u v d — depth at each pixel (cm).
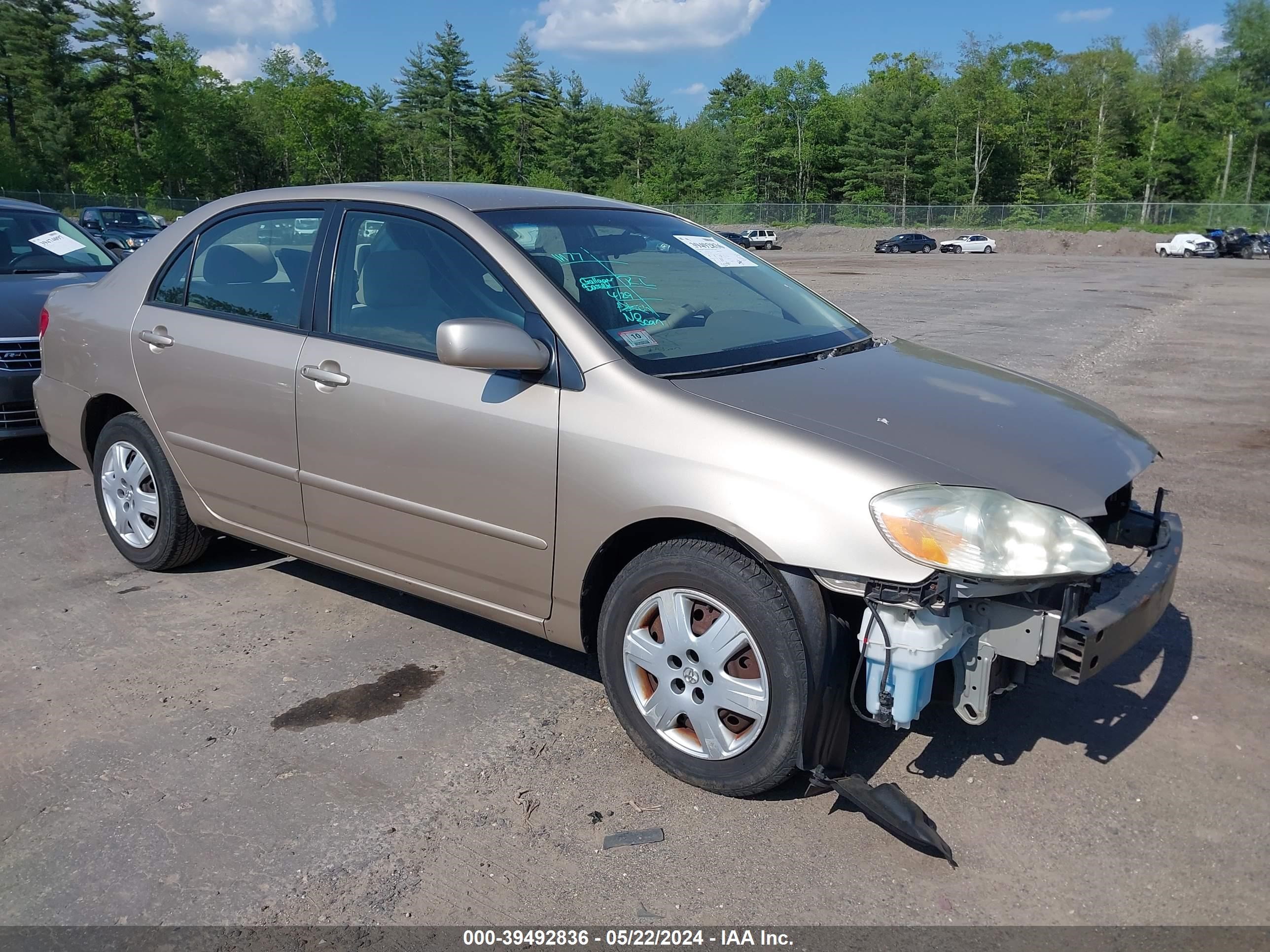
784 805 286
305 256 378
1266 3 7688
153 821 279
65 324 471
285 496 383
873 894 249
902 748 314
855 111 8081
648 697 300
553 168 8931
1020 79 8488
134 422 444
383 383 338
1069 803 287
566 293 313
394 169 9250
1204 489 608
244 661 377
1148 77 7862
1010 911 243
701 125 9031
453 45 9181
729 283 377
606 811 283
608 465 286
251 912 243
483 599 337
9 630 404
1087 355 1174
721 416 275
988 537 245
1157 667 371
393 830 275
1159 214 6481
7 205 771
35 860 263
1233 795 291
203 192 7956
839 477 255
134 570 470
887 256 5169
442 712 339
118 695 351
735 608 270
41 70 7144
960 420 293
